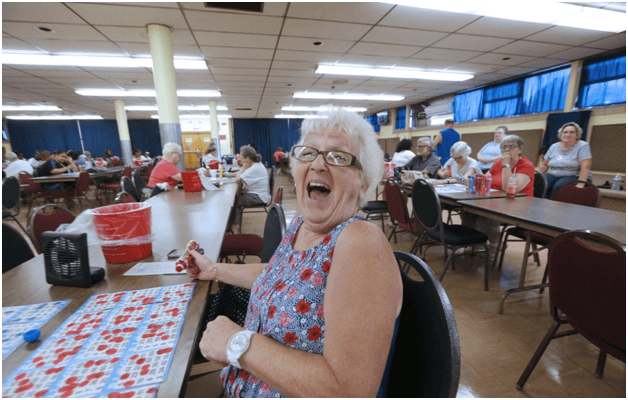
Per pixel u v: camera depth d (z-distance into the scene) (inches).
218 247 43.2
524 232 86.3
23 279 33.0
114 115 446.6
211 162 195.3
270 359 18.8
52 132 489.1
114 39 143.9
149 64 183.6
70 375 18.4
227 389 25.9
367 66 201.9
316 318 20.3
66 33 135.6
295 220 30.5
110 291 30.2
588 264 36.5
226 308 41.5
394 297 18.4
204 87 263.0
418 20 126.8
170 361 19.8
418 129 368.2
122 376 18.3
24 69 190.9
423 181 81.1
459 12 119.3
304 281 21.7
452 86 269.3
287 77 229.0
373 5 112.8
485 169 160.6
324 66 200.5
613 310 34.1
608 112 173.3
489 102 259.6
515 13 120.6
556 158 124.0
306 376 17.2
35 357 20.1
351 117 26.6
